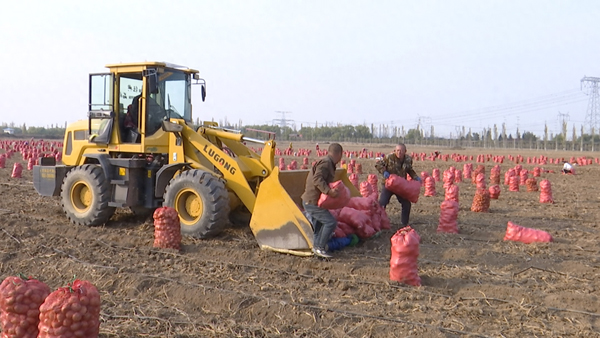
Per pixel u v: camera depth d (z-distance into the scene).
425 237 9.25
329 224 7.54
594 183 20.52
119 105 10.08
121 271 7.00
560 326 5.44
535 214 12.27
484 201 12.32
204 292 6.20
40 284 4.56
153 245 8.29
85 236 9.16
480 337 5.14
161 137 9.73
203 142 9.30
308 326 5.41
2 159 23.64
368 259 7.76
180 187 8.87
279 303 5.88
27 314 4.39
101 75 10.14
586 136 80.81
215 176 8.91
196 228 8.67
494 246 8.70
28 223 9.88
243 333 5.23
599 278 7.04
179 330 5.27
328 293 6.34
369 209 9.03
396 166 9.91
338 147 7.59
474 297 6.25
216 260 7.63
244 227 9.59
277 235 7.95
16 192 14.52
